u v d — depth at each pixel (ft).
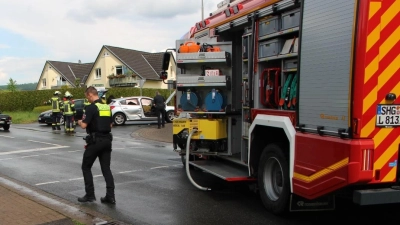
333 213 19.13
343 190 15.17
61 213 18.88
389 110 13.75
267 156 19.20
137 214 19.57
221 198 22.30
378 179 13.74
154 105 67.15
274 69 18.70
